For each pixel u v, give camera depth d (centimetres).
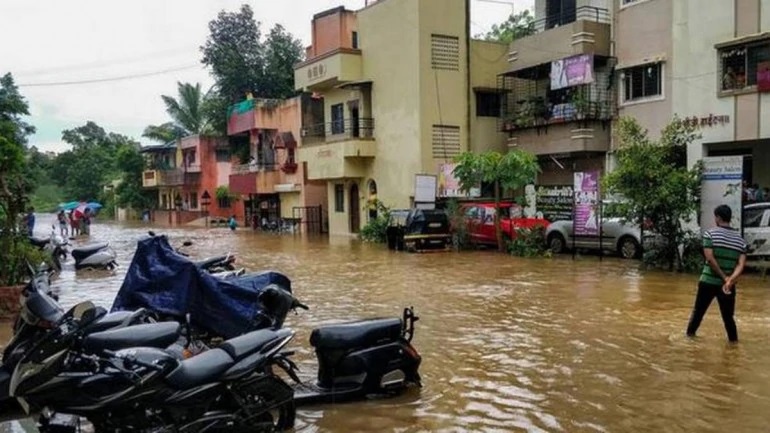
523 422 561
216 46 4269
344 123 3075
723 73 1850
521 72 2566
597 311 1059
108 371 468
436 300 1188
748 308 1074
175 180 5181
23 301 511
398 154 2728
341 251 2281
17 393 445
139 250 753
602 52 2288
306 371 729
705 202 1506
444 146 2659
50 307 497
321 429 547
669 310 1060
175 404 472
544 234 2039
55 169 7544
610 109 2278
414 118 2630
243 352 510
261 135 3975
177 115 5253
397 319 652
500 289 1313
